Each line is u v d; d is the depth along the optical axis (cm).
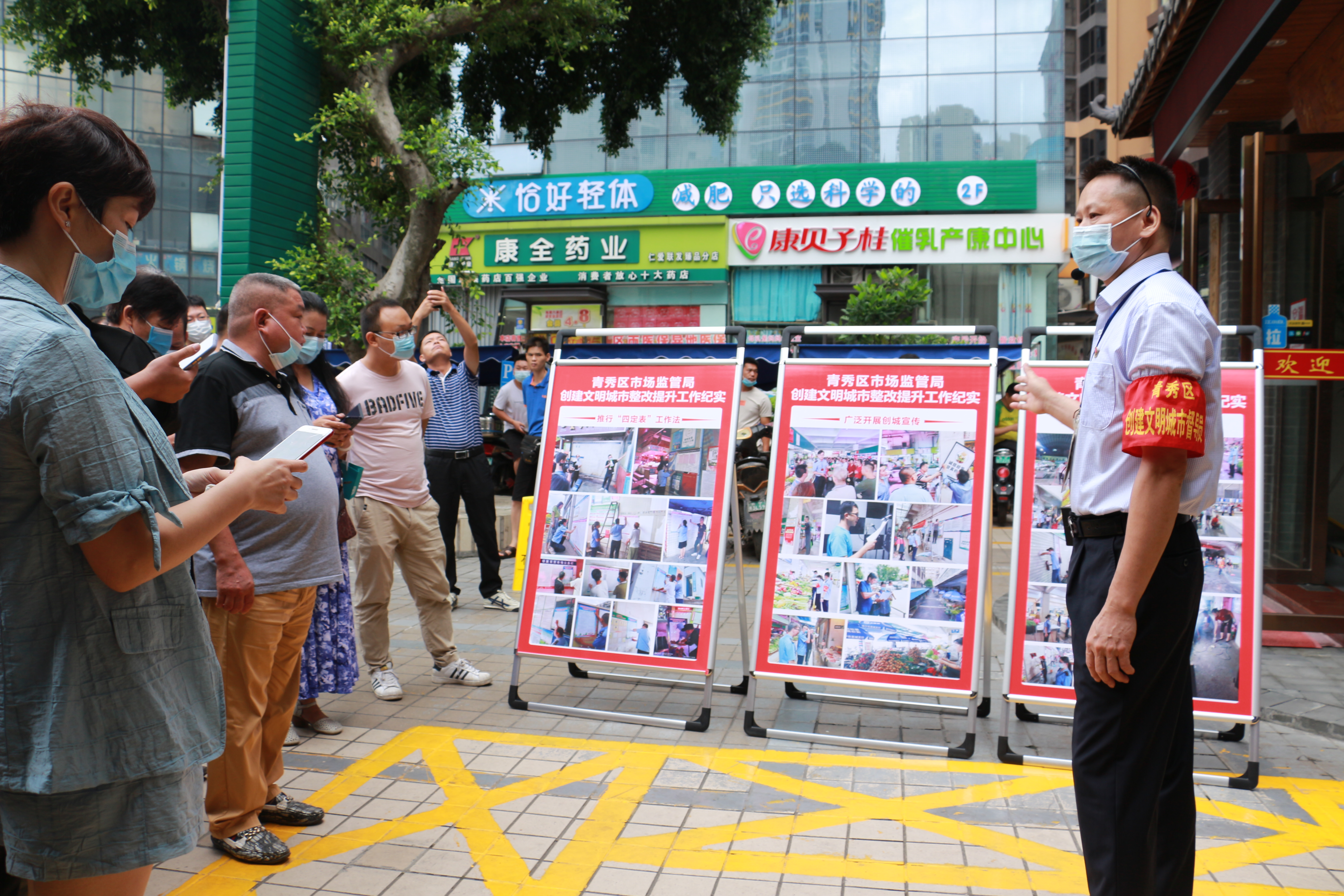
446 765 347
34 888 138
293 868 268
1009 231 1936
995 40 2008
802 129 2044
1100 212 210
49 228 135
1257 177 545
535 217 2061
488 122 1149
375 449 420
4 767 128
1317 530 559
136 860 138
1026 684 359
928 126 2022
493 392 1322
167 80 971
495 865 270
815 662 381
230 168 806
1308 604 530
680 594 401
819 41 2041
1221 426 199
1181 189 712
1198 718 340
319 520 290
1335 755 363
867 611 381
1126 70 2873
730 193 2005
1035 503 374
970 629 368
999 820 300
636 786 328
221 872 264
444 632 456
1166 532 182
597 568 414
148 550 132
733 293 2044
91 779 131
